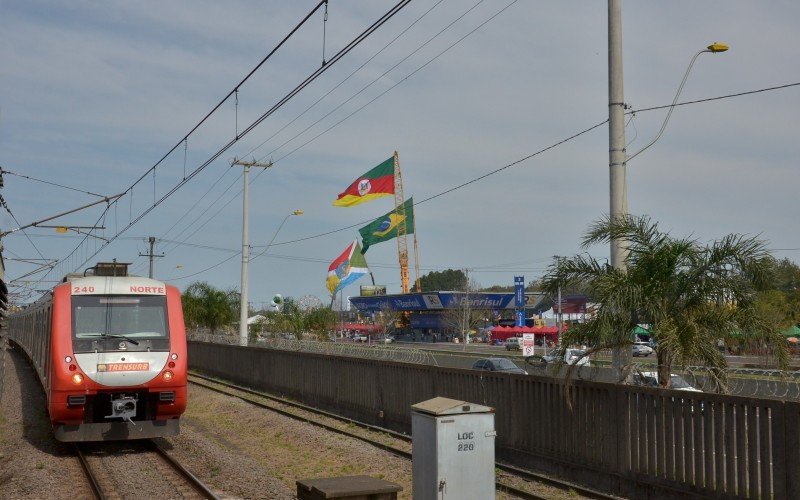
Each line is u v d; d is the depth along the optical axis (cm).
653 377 1304
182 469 1292
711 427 973
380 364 1830
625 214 1216
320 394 2191
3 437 1703
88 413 1485
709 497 973
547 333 6531
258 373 2762
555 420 1237
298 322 5222
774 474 887
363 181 4747
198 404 2367
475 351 5694
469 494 880
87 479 1273
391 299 8581
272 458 1459
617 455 1116
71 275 1761
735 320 1147
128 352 1491
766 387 1170
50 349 1507
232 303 6144
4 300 2077
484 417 895
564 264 1251
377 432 1727
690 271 1174
